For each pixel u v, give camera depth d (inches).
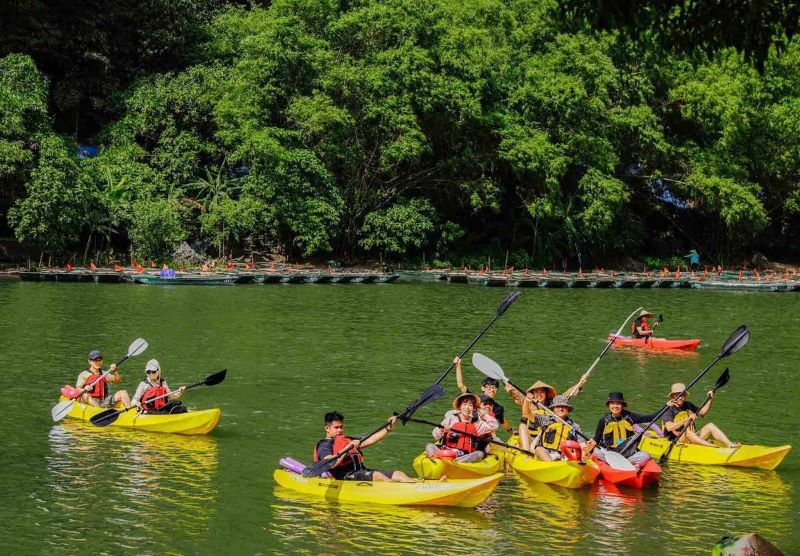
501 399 839.1
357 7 2207.2
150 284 1659.7
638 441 604.1
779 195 2588.6
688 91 2369.6
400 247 2097.7
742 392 874.1
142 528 492.7
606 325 1311.5
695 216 2657.5
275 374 897.5
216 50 2252.7
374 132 2118.6
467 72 2137.1
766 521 518.6
